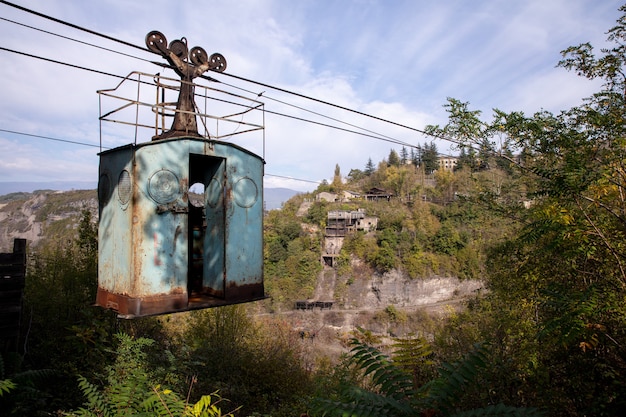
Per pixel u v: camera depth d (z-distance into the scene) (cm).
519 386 676
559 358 656
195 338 1166
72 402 636
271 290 6919
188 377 906
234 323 1302
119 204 581
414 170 12619
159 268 559
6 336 674
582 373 596
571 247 577
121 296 561
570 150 625
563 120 713
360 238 7650
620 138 551
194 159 684
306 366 1389
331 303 6888
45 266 1020
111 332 883
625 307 505
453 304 6619
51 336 792
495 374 684
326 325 6322
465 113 823
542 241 821
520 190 945
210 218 671
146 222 554
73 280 957
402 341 425
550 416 591
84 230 1077
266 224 8344
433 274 7094
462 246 7344
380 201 9969
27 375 518
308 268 7344
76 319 858
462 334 1084
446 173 10600
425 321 6141
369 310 6800
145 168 559
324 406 300
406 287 7006
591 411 525
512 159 845
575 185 526
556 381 657
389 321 6444
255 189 692
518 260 938
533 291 843
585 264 682
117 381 602
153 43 626
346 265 7425
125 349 655
